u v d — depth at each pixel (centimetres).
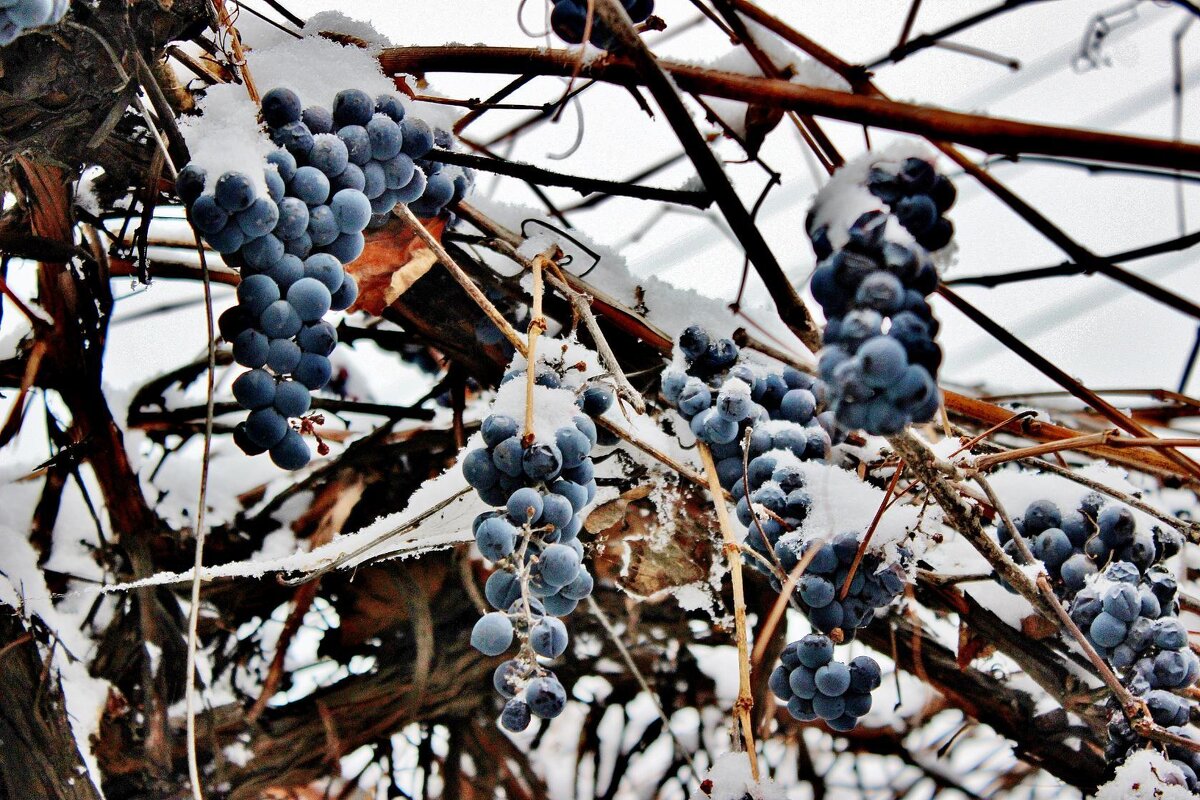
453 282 79
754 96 57
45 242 72
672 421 78
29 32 58
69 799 70
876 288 48
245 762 81
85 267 81
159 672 81
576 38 60
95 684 79
